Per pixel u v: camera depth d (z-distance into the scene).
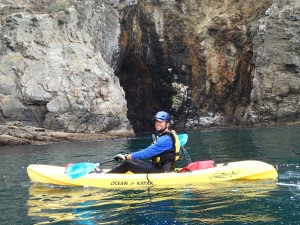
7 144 16.73
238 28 29.06
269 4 29.17
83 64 20.84
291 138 15.41
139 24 28.48
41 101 19.03
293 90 27.11
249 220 4.73
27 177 8.19
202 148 13.30
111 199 5.86
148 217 4.95
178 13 29.08
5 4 21.02
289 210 5.05
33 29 20.44
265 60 27.64
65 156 12.15
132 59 28.48
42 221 4.98
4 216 5.29
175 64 28.98
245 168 6.86
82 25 22.48
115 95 21.34
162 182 6.56
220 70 29.27
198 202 5.51
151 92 29.52
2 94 18.95
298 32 27.34
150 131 29.09
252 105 27.64
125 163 7.07
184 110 29.12
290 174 7.32
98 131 20.08
